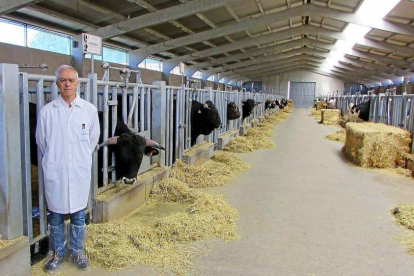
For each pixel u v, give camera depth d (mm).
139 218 3686
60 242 2602
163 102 4844
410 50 16594
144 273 2605
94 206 3338
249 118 13438
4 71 2246
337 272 2695
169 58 20141
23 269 2359
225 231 3389
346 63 28719
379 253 3023
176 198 4238
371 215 3961
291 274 2650
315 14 14016
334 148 8914
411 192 4922
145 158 4516
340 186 5219
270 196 4637
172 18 10938
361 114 12414
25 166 2492
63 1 9148
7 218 2322
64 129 2402
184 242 3139
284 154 7949
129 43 14797
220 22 14734
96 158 3371
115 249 2779
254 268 2727
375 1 11828
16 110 2340
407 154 6496
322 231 3480
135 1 10047
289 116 22438
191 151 6121
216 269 2695
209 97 7426
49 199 2471
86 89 3188
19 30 9688
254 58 26828
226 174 5656
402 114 7930
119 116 4363
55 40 11180
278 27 18766
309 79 37094
